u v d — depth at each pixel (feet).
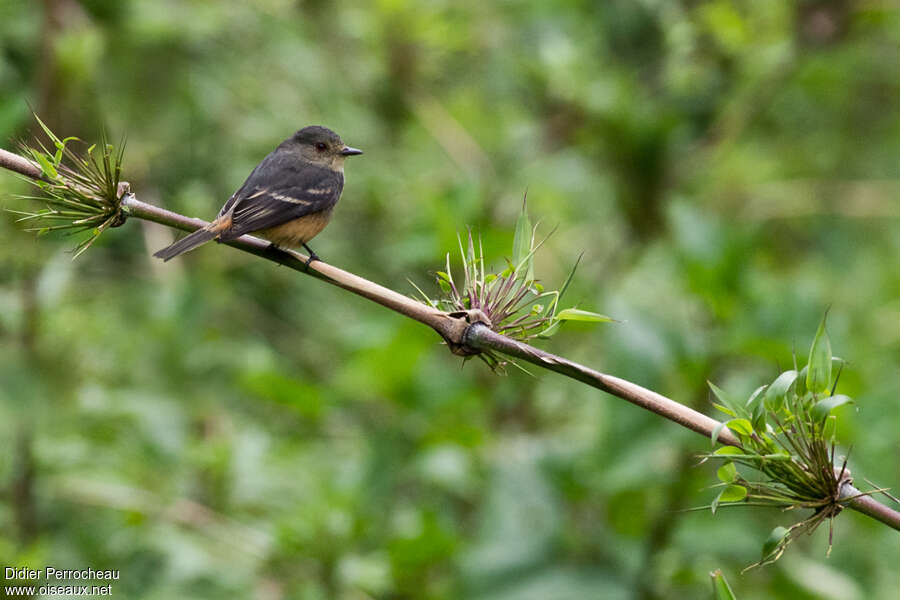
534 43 49.57
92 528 34.45
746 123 50.31
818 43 46.70
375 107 47.26
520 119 47.29
